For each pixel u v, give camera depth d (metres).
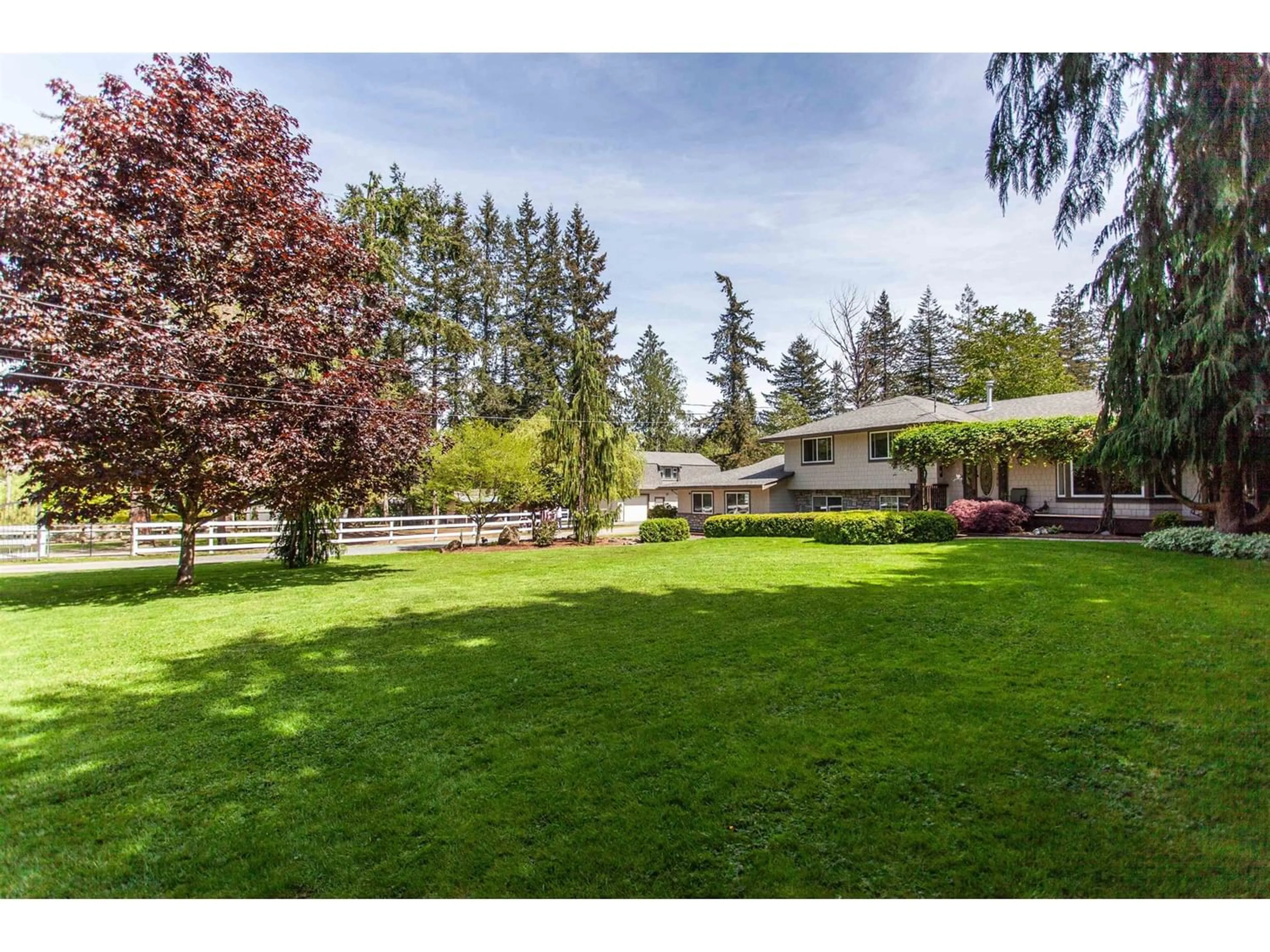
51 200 7.32
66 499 8.71
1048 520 15.47
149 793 2.98
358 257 10.72
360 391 10.01
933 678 4.18
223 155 9.27
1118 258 9.84
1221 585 6.80
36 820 2.75
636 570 10.49
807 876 2.24
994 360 33.91
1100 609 5.91
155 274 8.58
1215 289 8.33
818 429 21.09
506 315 35.47
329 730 3.69
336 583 10.02
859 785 2.82
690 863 2.34
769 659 4.76
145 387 7.91
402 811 2.76
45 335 7.21
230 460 8.40
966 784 2.80
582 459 18.97
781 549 13.20
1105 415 10.52
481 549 17.88
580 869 2.33
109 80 8.47
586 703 3.98
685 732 3.47
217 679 4.72
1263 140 5.91
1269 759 2.96
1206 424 9.05
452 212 31.22
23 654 5.53
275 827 2.66
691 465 36.78
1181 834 2.40
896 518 13.34
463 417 29.56
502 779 3.02
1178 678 4.03
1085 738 3.21
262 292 9.33
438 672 4.76
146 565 13.93
